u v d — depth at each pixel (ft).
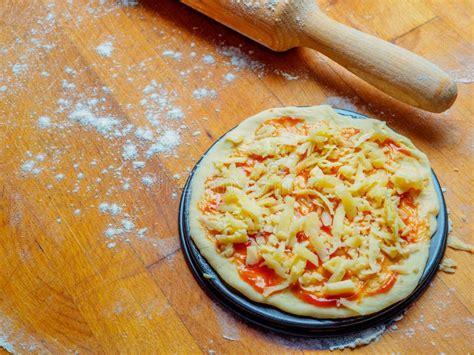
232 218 1.67
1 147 1.94
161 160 1.89
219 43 2.10
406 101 1.88
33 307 1.71
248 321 1.65
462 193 1.81
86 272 1.74
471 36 2.07
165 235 1.78
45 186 1.87
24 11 2.19
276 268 1.61
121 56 2.09
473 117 1.92
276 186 1.72
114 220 1.81
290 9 1.94
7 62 2.09
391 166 1.76
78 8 2.19
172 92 2.01
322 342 1.62
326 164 1.75
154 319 1.67
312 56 2.06
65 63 2.08
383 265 1.63
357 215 1.68
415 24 2.10
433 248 1.68
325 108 1.87
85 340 1.65
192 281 1.72
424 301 1.66
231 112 1.96
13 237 1.81
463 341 1.61
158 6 2.19
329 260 1.62
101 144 1.93
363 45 1.89
